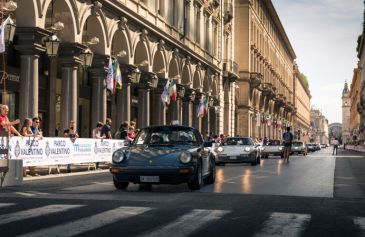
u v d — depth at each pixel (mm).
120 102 28375
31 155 15867
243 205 9555
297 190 12594
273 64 86938
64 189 12016
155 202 9773
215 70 47000
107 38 25672
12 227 7031
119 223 7488
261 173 19062
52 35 20000
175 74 36812
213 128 46906
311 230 7203
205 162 13203
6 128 14578
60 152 17422
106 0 24906
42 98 24281
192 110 42344
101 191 11727
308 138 171000
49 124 24672
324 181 15586
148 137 13219
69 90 22609
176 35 36469
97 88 25594
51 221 7535
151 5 31750
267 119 71188
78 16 22750
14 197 10203
